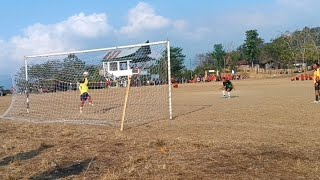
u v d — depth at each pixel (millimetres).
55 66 22547
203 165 8008
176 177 7238
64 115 18688
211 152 9102
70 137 12172
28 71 22062
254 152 8922
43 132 13422
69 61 22500
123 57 21484
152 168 7910
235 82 52969
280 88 34219
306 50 85938
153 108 20172
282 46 90938
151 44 16312
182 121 14672
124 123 14930
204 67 87000
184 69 76938
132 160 8594
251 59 92938
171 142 10477
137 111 19047
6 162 9086
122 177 7371
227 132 11781
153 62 19906
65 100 25922
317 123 12844
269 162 8078
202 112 17438
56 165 8562
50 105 23453
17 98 23438
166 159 8625
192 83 61344
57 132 13312
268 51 92875
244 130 12016
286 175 7195
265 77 72625
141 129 13234
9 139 12062
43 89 23062
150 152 9414
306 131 11438
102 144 10758
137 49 19469
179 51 73438
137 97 27062
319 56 83562
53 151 10055
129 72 20641
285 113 15648
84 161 8867
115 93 26938
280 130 11766
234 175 7273
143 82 20984
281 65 90875
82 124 15172
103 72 22688
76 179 7488
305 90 29922
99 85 23016
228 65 90062
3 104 28375
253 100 22391
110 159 8938
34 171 8180
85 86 19703
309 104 18812
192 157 8703
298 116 14641
